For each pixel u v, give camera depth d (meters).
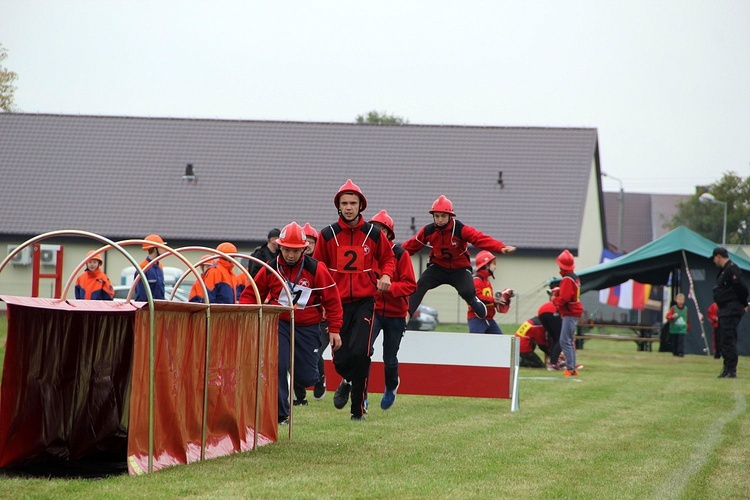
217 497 9.53
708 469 12.48
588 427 16.69
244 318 12.89
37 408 11.63
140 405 10.73
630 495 10.51
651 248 46.22
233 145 81.06
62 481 10.33
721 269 30.42
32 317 11.50
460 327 67.12
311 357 15.39
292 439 14.23
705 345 45.09
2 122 81.75
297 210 75.62
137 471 10.62
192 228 74.00
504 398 20.02
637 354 46.19
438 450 13.41
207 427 12.15
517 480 11.22
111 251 73.69
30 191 76.06
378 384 20.61
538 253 73.12
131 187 76.94
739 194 130.62
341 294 16.12
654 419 18.19
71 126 81.94
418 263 73.31
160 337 11.00
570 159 79.12
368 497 9.85
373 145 81.12
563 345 29.81
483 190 77.06
